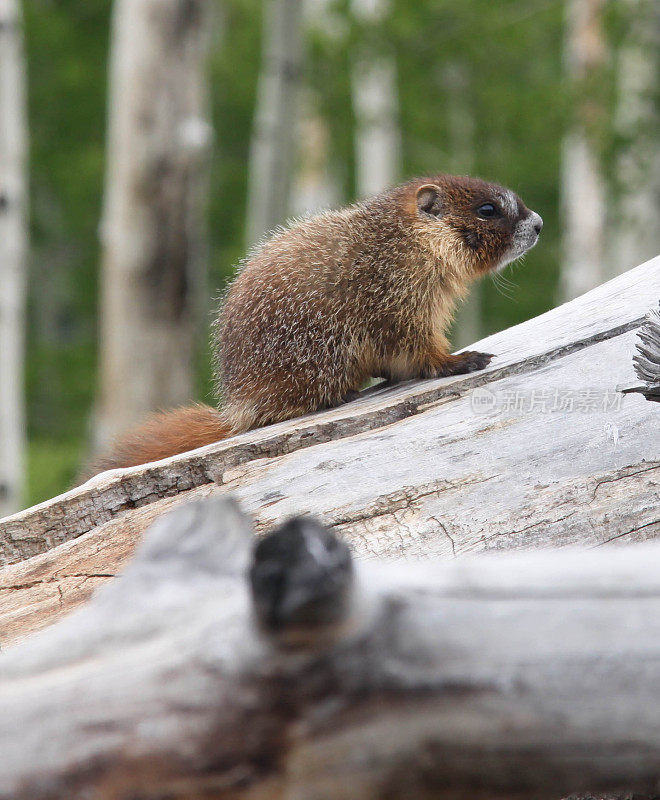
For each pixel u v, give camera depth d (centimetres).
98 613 434
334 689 376
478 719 382
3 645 719
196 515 465
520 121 4275
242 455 816
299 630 363
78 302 5188
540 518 733
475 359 996
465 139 4475
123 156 1984
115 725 388
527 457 771
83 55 4859
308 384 1041
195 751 384
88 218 4969
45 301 5694
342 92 3750
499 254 1127
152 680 391
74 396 4638
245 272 1086
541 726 384
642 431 774
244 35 4719
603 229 3825
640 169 3394
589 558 407
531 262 4919
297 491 772
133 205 1984
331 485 772
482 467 769
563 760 389
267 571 356
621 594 391
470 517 741
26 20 4697
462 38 3916
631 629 384
